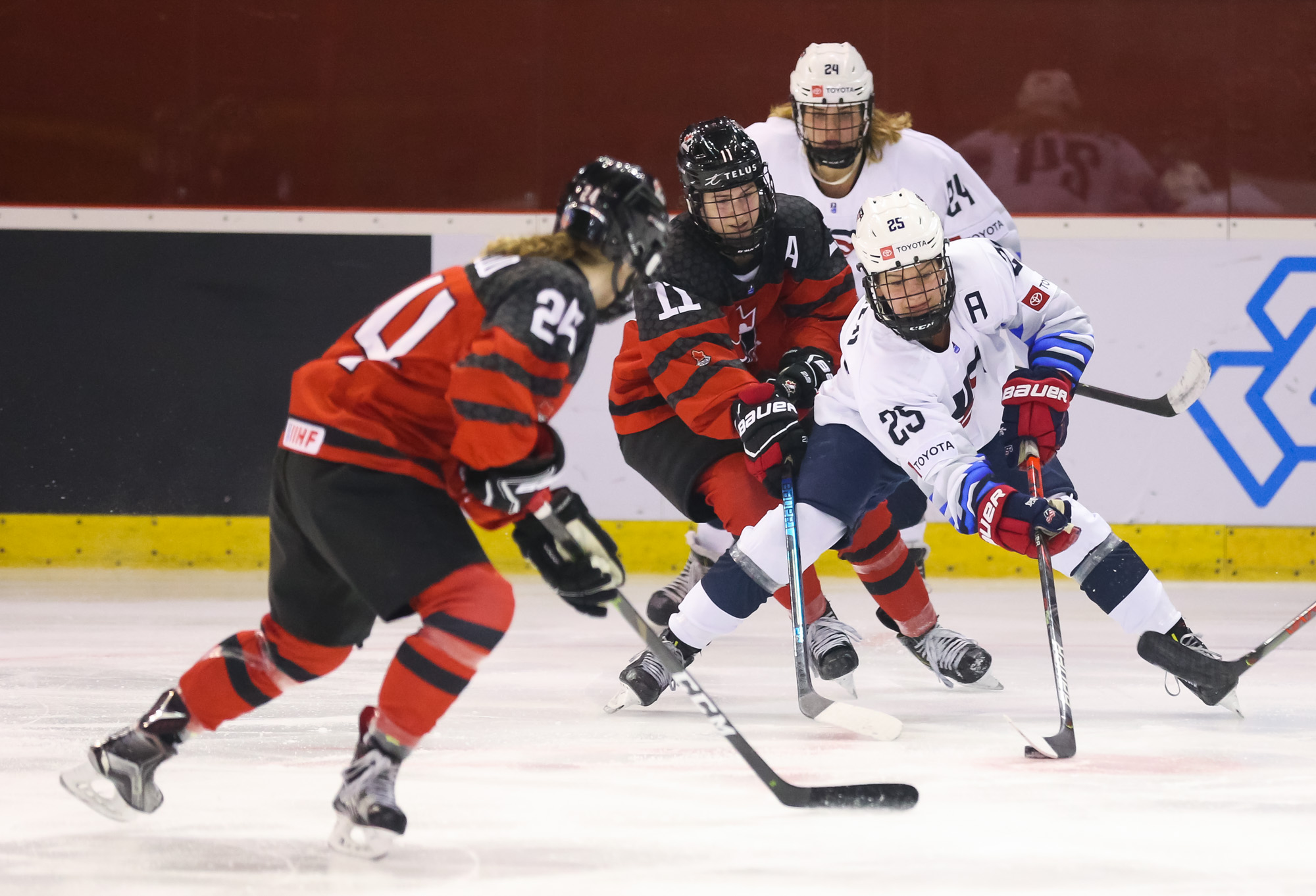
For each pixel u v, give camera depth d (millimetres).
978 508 10164
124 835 7547
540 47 25312
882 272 9922
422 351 7176
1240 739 10383
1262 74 24734
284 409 25250
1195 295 24750
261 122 25375
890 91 25219
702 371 11930
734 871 6840
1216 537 24438
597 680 13562
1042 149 25062
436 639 6957
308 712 11570
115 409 25250
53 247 25344
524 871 6844
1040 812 8062
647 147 25391
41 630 16906
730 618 11484
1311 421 24484
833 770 9312
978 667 12516
